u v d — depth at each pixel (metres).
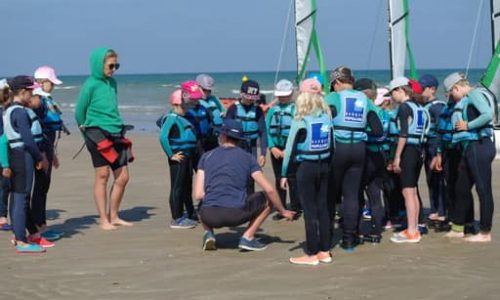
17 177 6.80
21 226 6.85
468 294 5.25
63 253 6.81
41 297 5.37
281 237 7.46
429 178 7.97
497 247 6.75
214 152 6.81
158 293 5.42
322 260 6.29
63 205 9.73
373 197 7.14
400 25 18.45
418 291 5.36
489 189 6.96
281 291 5.42
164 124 7.97
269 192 6.55
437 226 7.82
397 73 18.58
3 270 6.18
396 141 7.26
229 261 6.39
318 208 6.29
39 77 7.85
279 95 8.28
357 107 6.41
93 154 7.98
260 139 8.52
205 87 8.46
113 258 6.57
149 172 13.34
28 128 6.77
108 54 7.76
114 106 7.93
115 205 8.24
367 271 5.97
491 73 15.72
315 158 6.12
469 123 6.82
